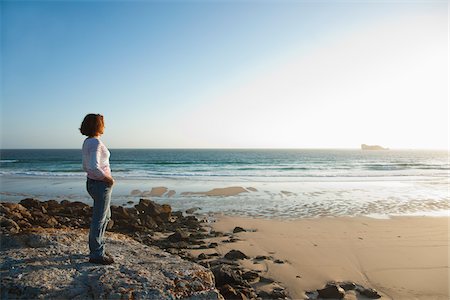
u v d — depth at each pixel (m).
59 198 15.71
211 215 11.92
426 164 55.62
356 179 25.86
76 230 5.61
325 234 9.02
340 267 6.43
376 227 9.89
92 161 3.88
